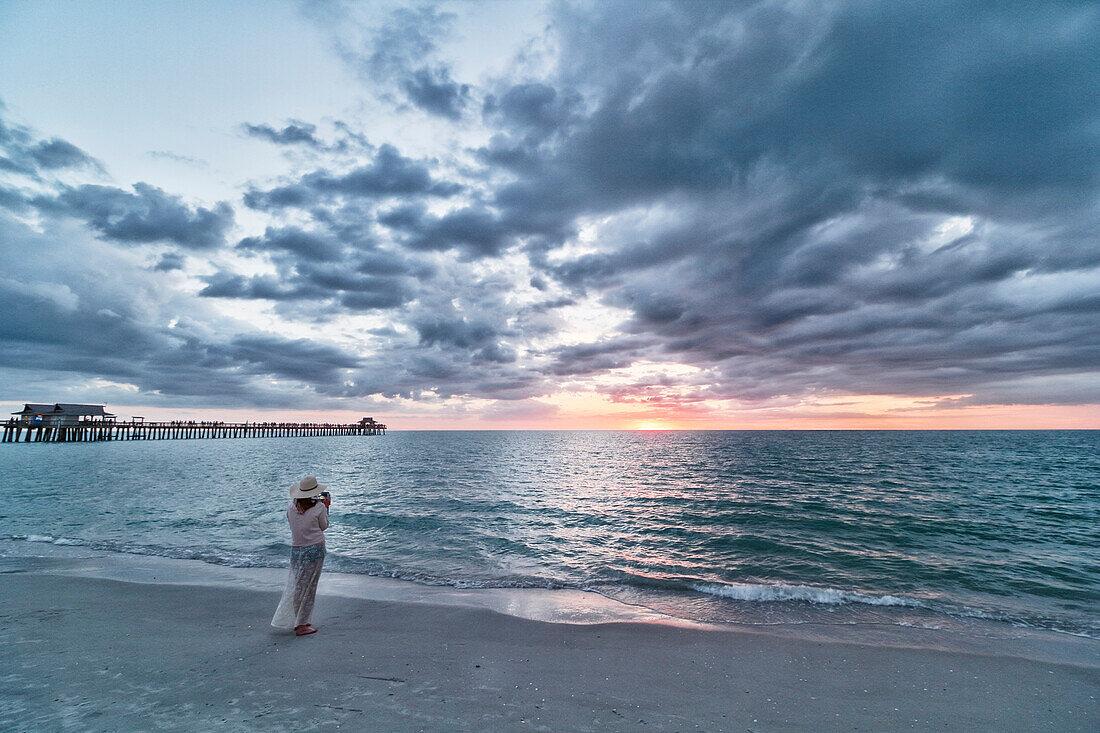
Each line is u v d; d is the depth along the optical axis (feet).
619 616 25.07
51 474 102.53
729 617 25.27
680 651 20.11
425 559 37.58
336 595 27.96
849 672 18.31
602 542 44.01
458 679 16.53
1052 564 36.83
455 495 74.69
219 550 39.14
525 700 15.05
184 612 23.82
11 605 24.72
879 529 48.93
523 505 64.95
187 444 272.72
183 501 65.92
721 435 462.60
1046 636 23.25
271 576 31.53
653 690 16.20
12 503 63.52
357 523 51.39
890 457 154.30
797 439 326.44
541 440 377.50
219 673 16.52
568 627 22.95
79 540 42.55
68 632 20.65
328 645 19.56
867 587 31.50
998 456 155.94
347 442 336.08
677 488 82.89
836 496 71.82
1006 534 46.73
